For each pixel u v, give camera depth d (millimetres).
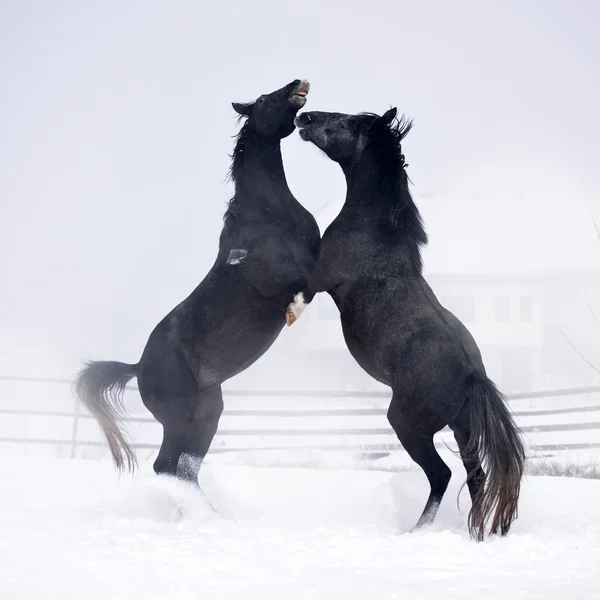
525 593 6500
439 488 10422
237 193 12414
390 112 11578
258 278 11695
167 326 12352
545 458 23734
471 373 10281
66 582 6797
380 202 11289
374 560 8008
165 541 8969
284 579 7023
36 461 20031
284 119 12086
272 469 18750
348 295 11164
